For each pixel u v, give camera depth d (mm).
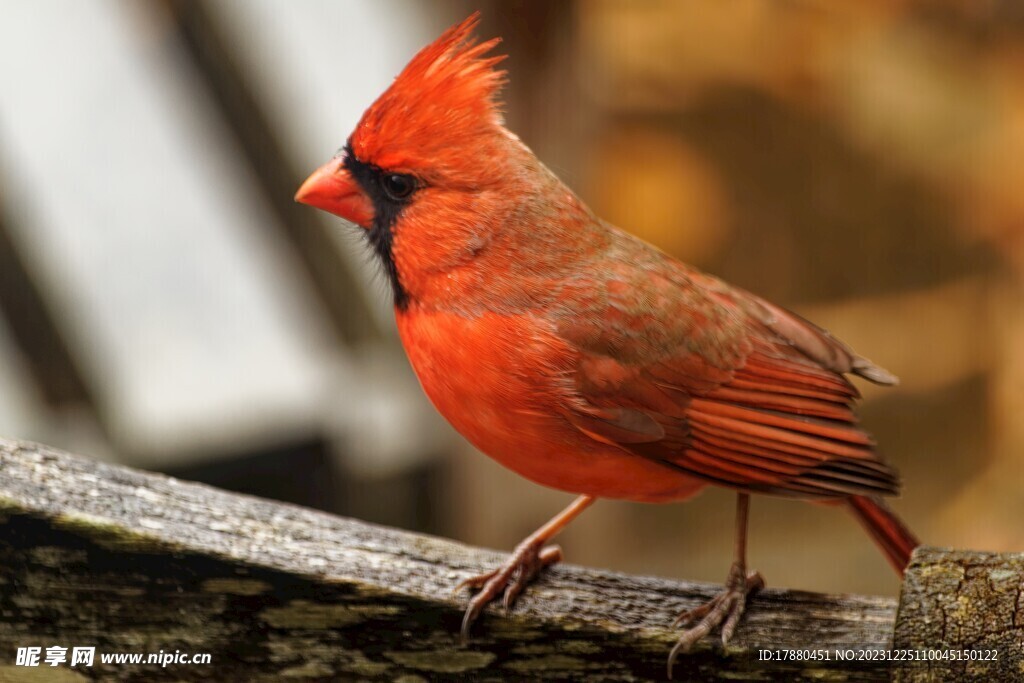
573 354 5180
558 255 5285
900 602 4344
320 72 10484
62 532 4410
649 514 12664
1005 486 12820
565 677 4828
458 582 4785
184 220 10375
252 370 10508
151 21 10297
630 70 11234
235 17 10320
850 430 5492
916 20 12383
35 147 10031
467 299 5164
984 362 13062
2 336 9906
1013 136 12547
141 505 4645
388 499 10914
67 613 4516
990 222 12844
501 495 10742
